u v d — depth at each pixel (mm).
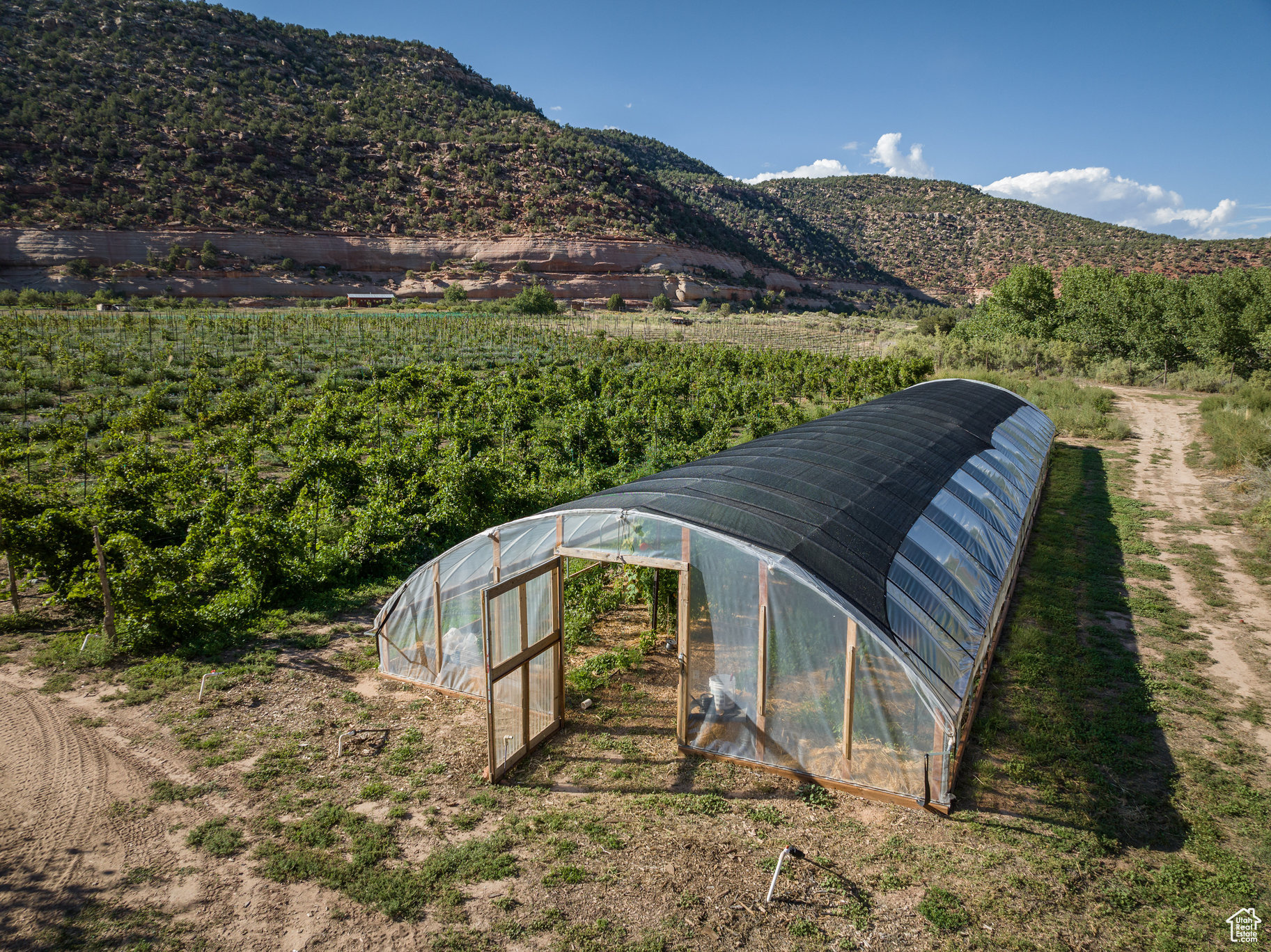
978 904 6051
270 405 30969
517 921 5805
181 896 6000
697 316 107875
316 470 17344
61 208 96625
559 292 118062
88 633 10578
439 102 168750
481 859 6492
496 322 77688
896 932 5746
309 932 5676
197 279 96562
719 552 8023
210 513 14211
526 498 16875
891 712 7375
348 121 147375
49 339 45719
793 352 52875
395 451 22281
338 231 113938
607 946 5551
